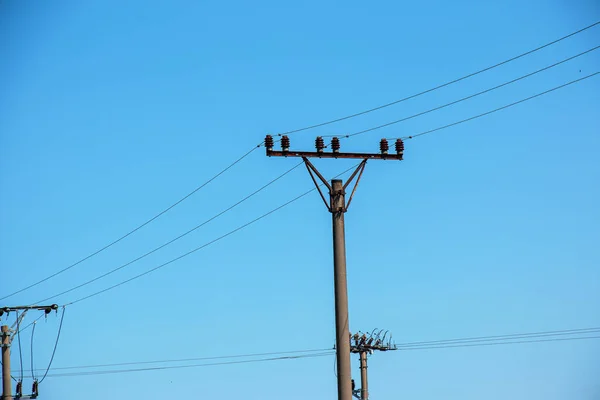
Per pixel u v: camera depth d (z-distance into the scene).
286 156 31.80
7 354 46.84
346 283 31.47
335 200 31.97
